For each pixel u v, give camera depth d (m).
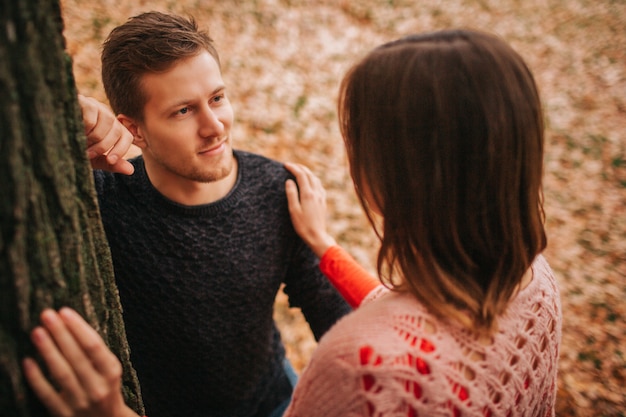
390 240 0.91
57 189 0.78
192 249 1.30
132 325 1.35
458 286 0.82
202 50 1.18
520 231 0.85
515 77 0.80
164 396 1.47
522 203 0.86
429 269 0.84
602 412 3.03
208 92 1.18
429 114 0.78
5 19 0.66
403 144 0.81
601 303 3.79
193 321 1.35
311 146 4.93
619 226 4.54
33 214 0.74
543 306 0.93
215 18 6.20
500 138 0.78
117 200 1.28
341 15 7.22
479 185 0.81
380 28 7.24
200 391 1.46
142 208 1.28
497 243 0.85
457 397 0.77
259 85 5.49
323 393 0.81
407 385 0.75
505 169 0.80
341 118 0.93
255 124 4.96
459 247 0.84
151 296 1.32
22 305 0.73
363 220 4.29
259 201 1.39
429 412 0.75
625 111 6.13
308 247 1.54
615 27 7.88
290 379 1.79
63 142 0.80
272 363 1.65
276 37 6.36
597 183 5.04
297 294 1.59
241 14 6.45
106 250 0.97
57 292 0.80
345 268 1.41
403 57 0.80
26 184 0.72
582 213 4.66
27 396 0.76
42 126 0.74
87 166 0.88
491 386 0.81
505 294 0.84
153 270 1.30
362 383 0.76
